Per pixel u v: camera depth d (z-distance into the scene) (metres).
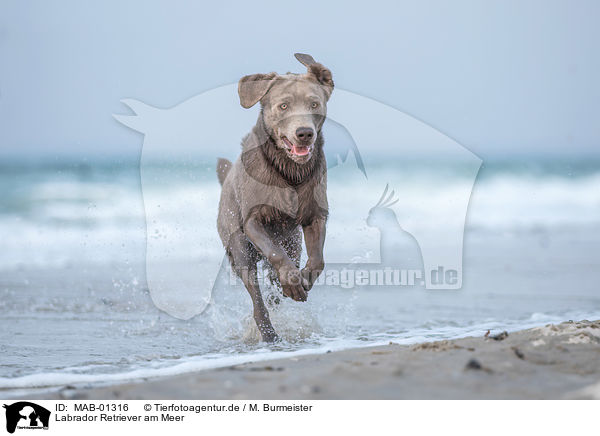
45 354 5.71
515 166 40.34
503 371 3.88
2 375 4.78
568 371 3.88
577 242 16.52
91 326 7.16
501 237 17.80
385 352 4.70
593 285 10.20
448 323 7.19
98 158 21.91
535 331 4.82
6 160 37.75
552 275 11.27
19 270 11.95
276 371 4.14
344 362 4.27
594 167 41.75
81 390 4.20
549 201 25.81
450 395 3.54
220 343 6.24
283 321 6.72
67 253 14.01
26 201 20.88
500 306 8.41
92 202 19.72
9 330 6.89
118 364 5.20
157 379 4.52
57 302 8.74
